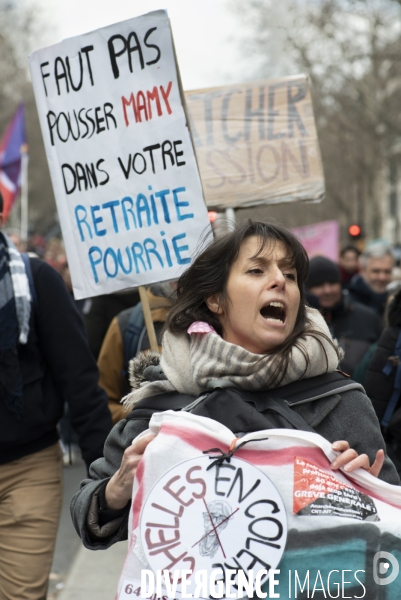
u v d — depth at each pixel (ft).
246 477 6.65
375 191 138.21
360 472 6.82
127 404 7.83
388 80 89.92
